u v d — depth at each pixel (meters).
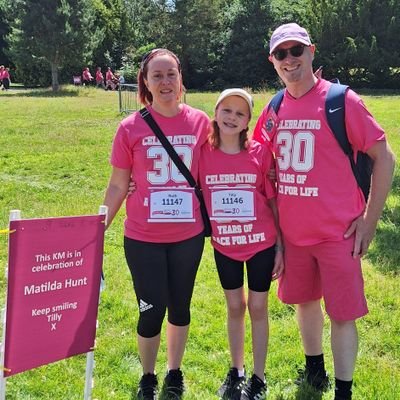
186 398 3.62
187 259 3.38
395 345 4.39
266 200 3.53
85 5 38.62
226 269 3.51
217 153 3.41
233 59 48.97
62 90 37.94
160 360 4.11
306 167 3.20
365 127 3.11
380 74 45.06
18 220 2.72
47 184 10.23
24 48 38.31
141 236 3.33
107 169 11.41
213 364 4.07
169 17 49.59
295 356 4.17
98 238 2.99
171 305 3.54
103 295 5.23
